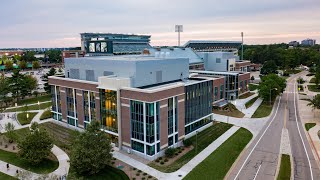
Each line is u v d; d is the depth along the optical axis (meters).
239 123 81.31
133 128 59.62
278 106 102.19
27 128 78.62
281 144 64.81
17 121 85.12
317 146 63.47
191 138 68.88
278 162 55.22
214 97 101.38
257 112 93.31
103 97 65.12
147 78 67.12
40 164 55.50
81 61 78.62
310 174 50.47
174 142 63.66
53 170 53.22
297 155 58.69
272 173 50.72
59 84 79.56
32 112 95.25
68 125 78.69
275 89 105.75
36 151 53.78
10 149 63.62
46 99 115.44
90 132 51.34
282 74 180.75
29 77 122.56
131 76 64.88
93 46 172.62
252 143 65.62
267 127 77.62
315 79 142.00
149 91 55.12
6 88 106.88
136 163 55.41
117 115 61.88
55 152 61.41
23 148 54.53
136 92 57.41
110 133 64.44
